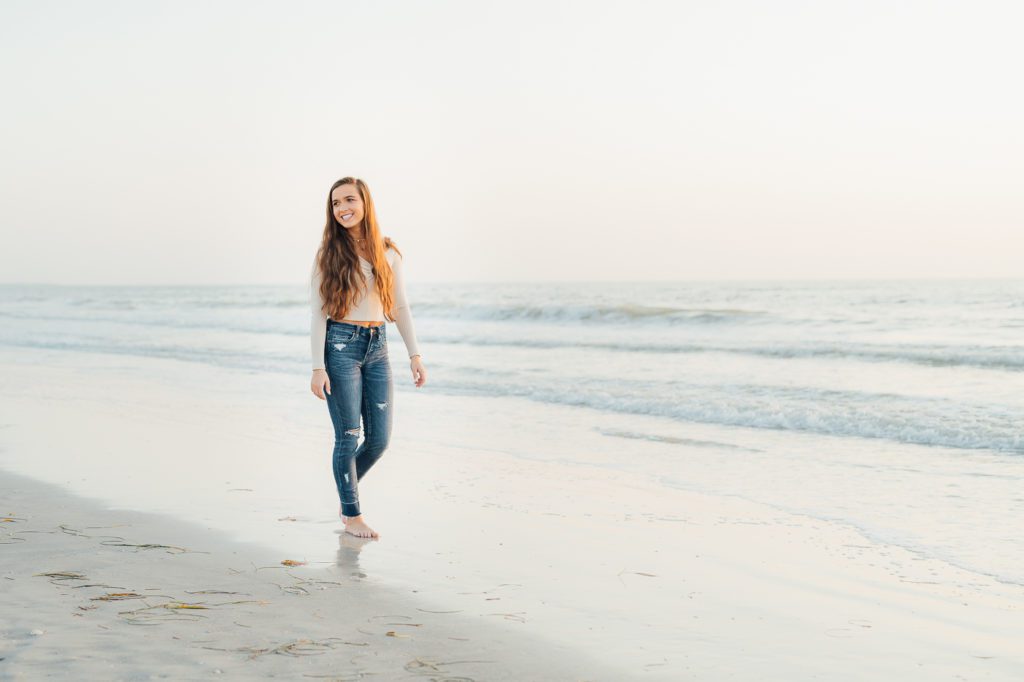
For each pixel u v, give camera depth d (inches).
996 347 555.8
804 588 152.1
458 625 128.6
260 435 320.8
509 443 310.3
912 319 873.5
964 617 137.8
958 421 323.9
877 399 384.2
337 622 127.3
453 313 1005.8
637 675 111.7
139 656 109.4
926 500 221.9
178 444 300.0
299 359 624.7
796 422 342.6
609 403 399.9
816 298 1512.1
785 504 219.0
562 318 939.3
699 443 309.9
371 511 208.4
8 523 184.5
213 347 732.0
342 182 174.4
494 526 194.9
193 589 140.5
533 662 115.0
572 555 171.6
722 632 129.1
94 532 177.9
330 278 174.2
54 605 128.9
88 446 294.4
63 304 1902.1
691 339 704.4
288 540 177.3
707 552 175.3
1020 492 228.8
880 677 113.0
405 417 371.9
